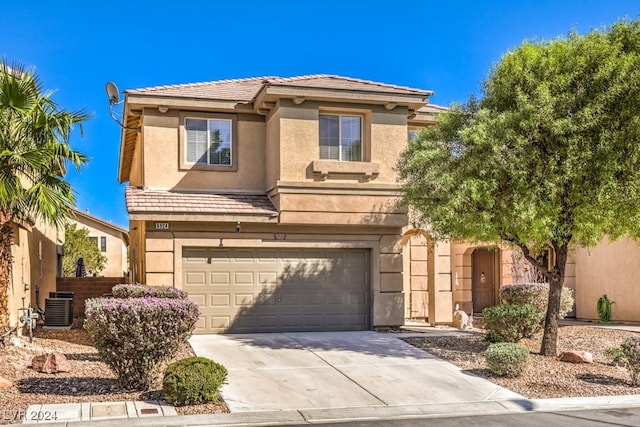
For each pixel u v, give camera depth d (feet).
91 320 35.06
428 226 58.23
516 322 51.24
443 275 64.95
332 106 57.62
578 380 41.11
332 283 59.16
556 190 42.86
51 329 59.52
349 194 57.47
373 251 59.52
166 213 53.16
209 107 58.18
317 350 49.03
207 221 54.54
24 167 42.60
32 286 62.39
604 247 75.41
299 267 58.44
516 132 43.27
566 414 33.96
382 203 58.23
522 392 38.19
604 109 42.78
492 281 79.10
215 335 55.36
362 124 59.26
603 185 41.70
